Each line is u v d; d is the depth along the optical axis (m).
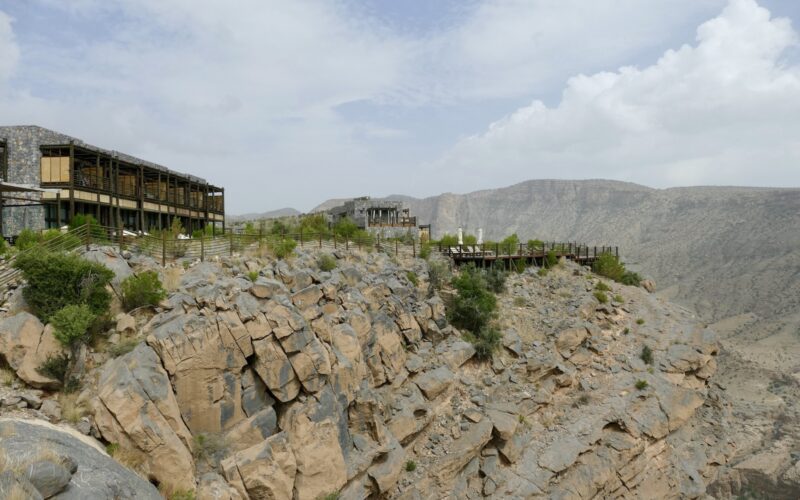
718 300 147.62
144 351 15.95
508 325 34.00
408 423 24.47
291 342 19.34
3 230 31.66
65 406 14.42
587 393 32.34
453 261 39.41
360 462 20.52
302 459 18.09
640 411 32.44
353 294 26.20
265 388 18.95
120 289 18.31
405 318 28.44
